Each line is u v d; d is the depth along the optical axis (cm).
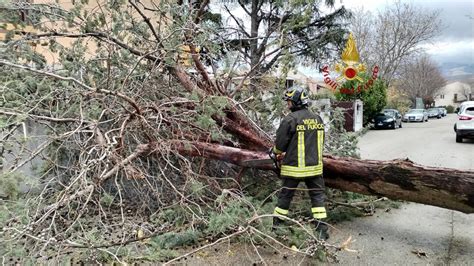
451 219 444
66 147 412
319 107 571
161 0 441
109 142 360
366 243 375
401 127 2444
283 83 530
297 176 365
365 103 2120
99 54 474
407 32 3956
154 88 470
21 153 337
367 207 471
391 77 4144
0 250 262
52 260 288
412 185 369
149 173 439
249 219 334
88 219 383
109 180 428
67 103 430
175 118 431
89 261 310
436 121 3562
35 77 424
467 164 845
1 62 336
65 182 417
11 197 278
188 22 431
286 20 561
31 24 430
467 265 326
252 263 330
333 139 557
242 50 555
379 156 973
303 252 304
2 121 325
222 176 487
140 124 413
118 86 446
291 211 432
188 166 406
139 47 475
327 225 394
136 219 404
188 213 385
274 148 380
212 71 507
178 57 472
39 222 285
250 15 1116
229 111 462
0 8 376
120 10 455
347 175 406
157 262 324
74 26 442
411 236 393
